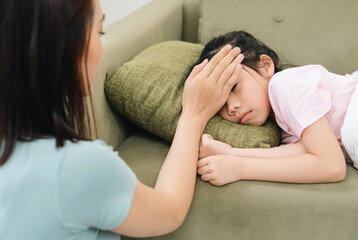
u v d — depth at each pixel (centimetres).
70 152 50
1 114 49
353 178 87
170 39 147
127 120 117
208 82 90
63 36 48
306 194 81
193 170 78
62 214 51
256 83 97
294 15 132
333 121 97
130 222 58
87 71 57
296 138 101
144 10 142
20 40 46
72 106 57
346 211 79
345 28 129
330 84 99
